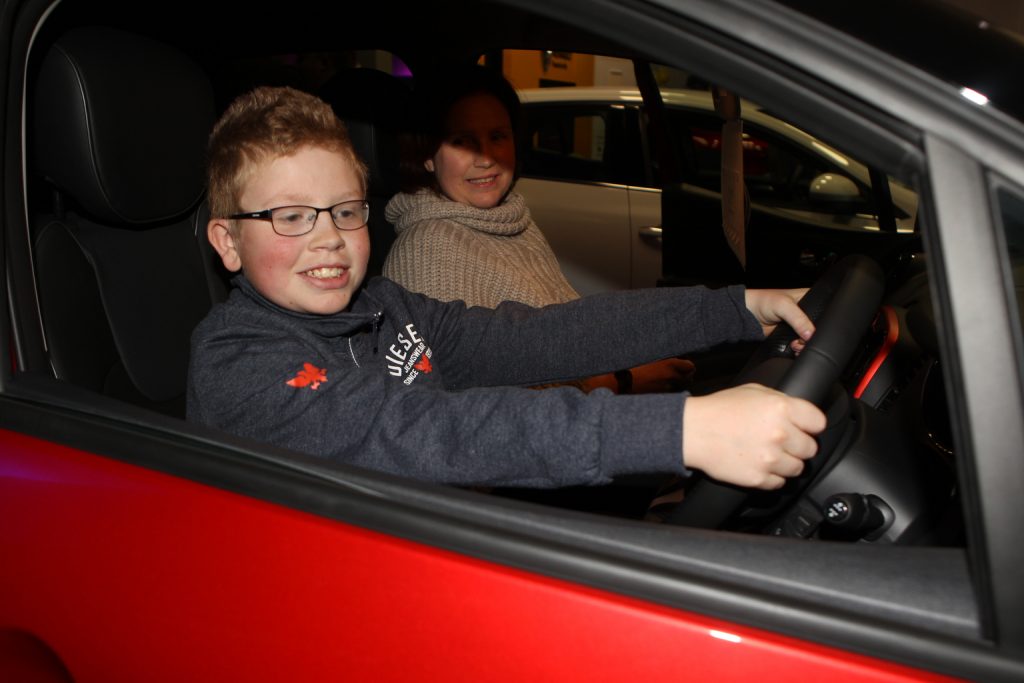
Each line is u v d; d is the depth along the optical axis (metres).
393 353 1.33
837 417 1.01
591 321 1.36
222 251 1.19
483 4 1.82
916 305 1.25
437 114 1.82
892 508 1.02
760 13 0.69
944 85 0.66
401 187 1.90
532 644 0.72
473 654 0.74
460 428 0.98
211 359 1.09
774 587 0.70
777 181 2.78
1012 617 0.62
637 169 2.95
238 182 1.12
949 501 1.01
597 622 0.70
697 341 1.28
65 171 1.23
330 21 1.81
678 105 2.62
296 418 1.04
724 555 0.72
